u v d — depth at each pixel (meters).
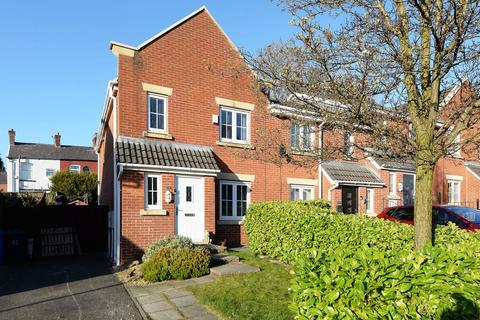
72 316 6.32
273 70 6.06
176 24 13.04
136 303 6.93
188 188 12.40
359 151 7.07
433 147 5.60
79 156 42.84
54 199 21.84
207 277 8.62
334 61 5.49
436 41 5.04
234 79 14.22
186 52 13.25
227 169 13.80
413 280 3.55
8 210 13.48
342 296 3.56
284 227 10.04
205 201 12.50
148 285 8.21
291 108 8.02
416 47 5.03
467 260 3.90
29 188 40.03
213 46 13.88
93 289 8.02
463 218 10.71
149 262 8.77
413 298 3.51
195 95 13.34
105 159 17.30
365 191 16.48
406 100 5.91
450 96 7.16
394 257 4.01
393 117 5.96
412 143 5.67
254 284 7.61
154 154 11.82
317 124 6.69
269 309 6.00
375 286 3.52
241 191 14.17
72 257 12.84
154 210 11.48
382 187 17.03
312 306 3.66
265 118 14.50
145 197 11.53
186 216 12.25
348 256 4.16
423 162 5.63
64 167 41.66
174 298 7.09
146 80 12.37
